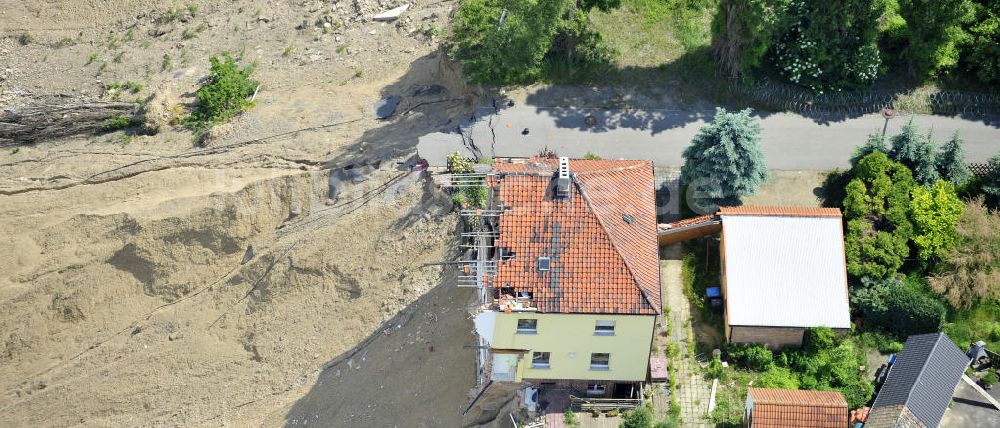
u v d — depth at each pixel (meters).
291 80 76.25
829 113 63.94
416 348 59.03
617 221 49.66
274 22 81.12
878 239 54.75
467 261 52.22
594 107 65.69
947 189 56.47
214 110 74.19
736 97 65.06
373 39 77.94
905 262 55.69
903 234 55.16
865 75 62.81
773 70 65.00
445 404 55.59
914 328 52.91
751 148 56.44
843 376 51.28
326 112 71.94
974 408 47.72
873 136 59.31
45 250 70.38
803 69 63.16
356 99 72.56
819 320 52.16
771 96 64.31
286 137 70.56
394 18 79.06
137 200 70.81
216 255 67.19
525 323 49.06
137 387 64.94
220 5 83.75
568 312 47.69
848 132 63.00
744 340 53.16
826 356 52.28
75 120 77.50
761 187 60.53
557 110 65.62
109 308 68.31
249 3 83.06
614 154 62.91
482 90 67.38
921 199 55.88
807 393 49.00
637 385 52.44
